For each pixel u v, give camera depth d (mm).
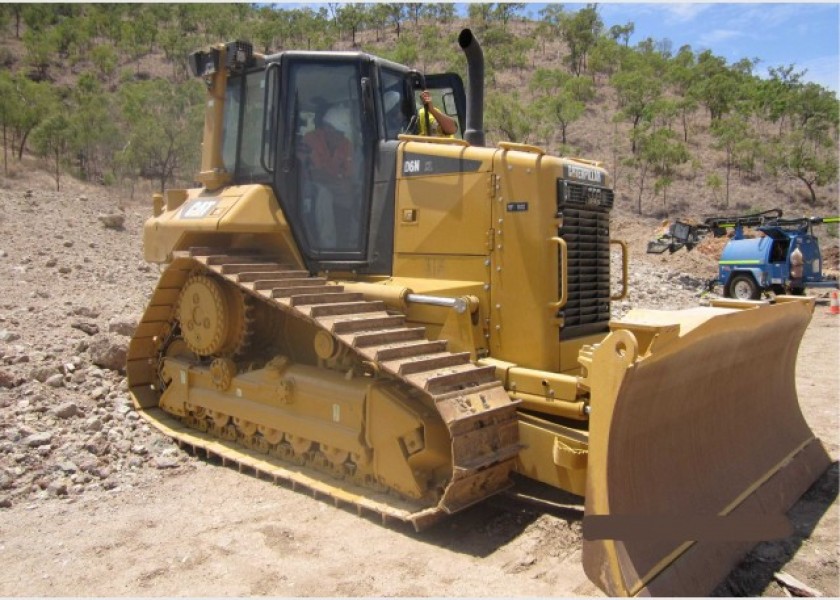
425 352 4668
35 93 23297
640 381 3693
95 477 5348
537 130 31266
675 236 19547
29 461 5320
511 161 4922
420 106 6289
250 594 3688
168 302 6664
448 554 4152
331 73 5707
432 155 5266
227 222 5449
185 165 22422
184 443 6039
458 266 5137
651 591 3490
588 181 5199
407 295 5043
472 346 4875
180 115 24719
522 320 4863
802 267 15969
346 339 4516
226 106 6410
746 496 4578
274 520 4625
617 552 3477
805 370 9500
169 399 6602
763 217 17547
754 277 16422
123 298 10023
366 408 4797
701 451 4484
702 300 16219
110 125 23359
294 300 4840
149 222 6676
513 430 4547
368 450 4832
